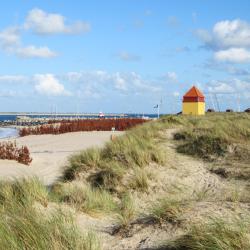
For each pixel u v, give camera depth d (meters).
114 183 11.91
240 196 9.09
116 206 9.63
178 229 6.96
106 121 40.62
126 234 7.35
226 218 6.95
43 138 31.55
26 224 6.44
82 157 14.10
